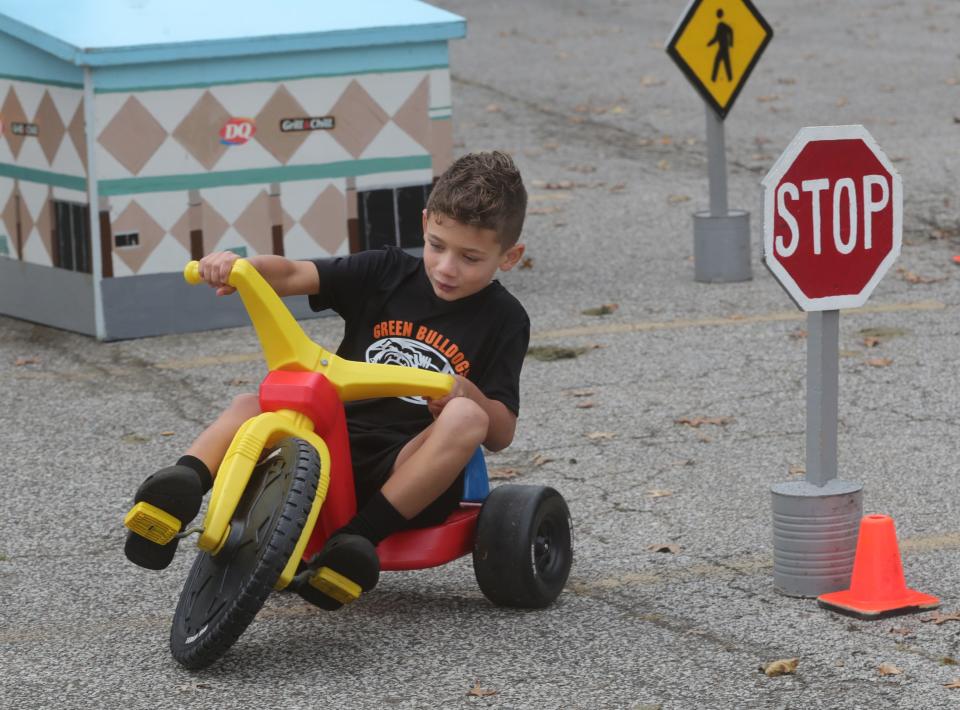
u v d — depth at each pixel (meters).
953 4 60.03
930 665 11.83
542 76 49.44
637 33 56.91
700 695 11.36
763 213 12.82
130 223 23.64
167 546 11.58
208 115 23.62
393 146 24.80
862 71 47.59
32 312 25.20
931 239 29.20
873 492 16.33
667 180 35.56
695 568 14.23
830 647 12.23
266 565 11.31
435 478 12.38
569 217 32.28
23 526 15.95
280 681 11.78
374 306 13.26
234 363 22.52
